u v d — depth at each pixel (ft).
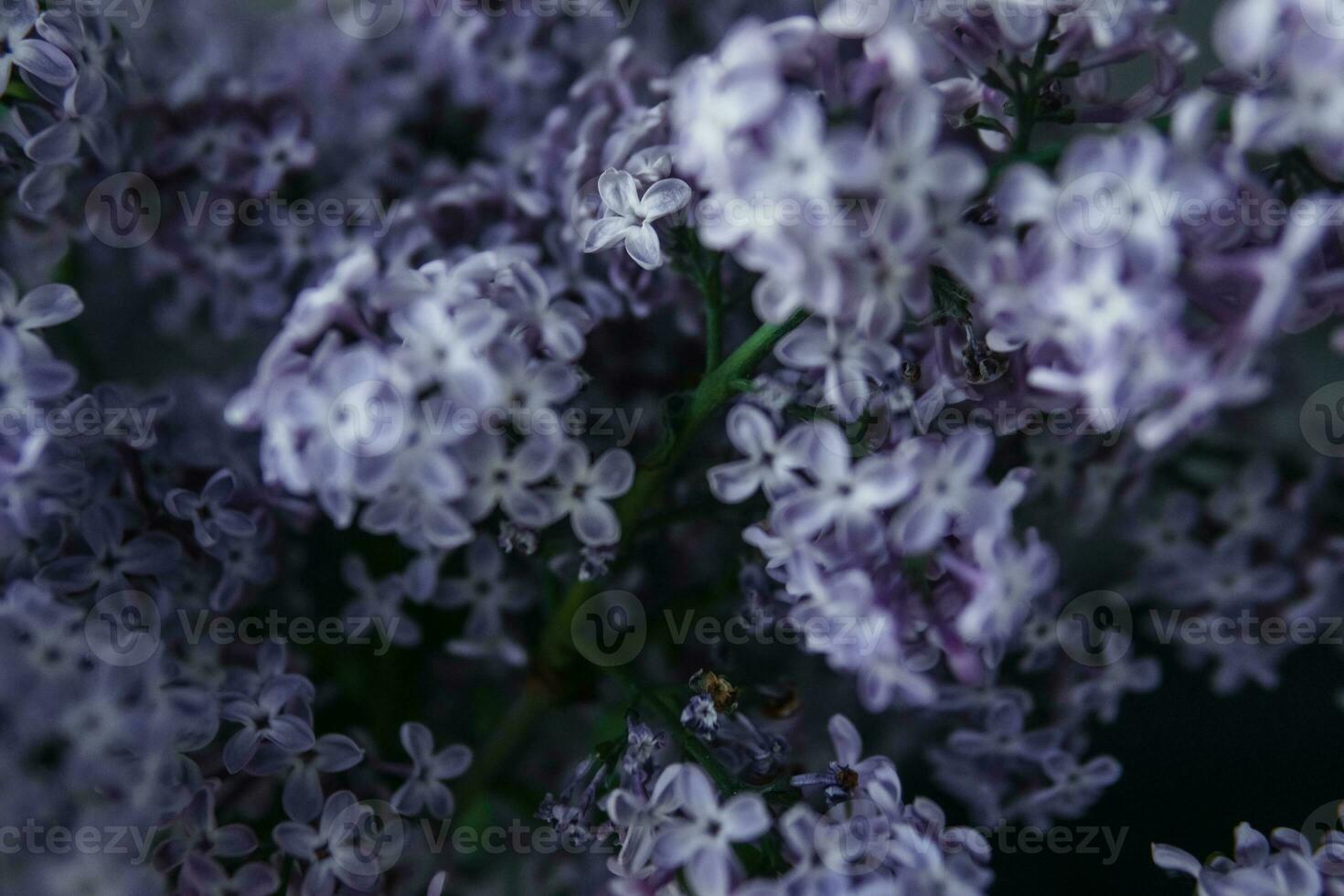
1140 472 1.89
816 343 1.69
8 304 1.75
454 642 1.88
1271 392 1.93
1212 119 1.58
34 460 1.72
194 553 1.81
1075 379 1.61
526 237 1.85
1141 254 1.58
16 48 1.76
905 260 1.60
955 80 1.69
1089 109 1.71
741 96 1.58
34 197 1.79
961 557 1.68
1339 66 1.57
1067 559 2.03
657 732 1.77
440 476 1.67
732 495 1.70
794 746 1.91
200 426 1.87
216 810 1.79
